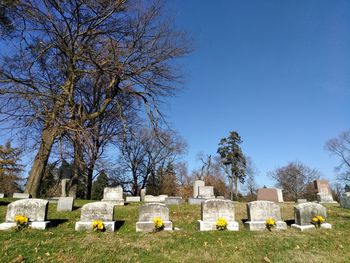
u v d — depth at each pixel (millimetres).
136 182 49281
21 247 8312
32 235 9625
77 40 21000
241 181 65438
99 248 8570
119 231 11258
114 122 28812
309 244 9250
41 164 19469
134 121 29781
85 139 18078
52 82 20234
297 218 11914
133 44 22469
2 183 44312
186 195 55375
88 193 32500
